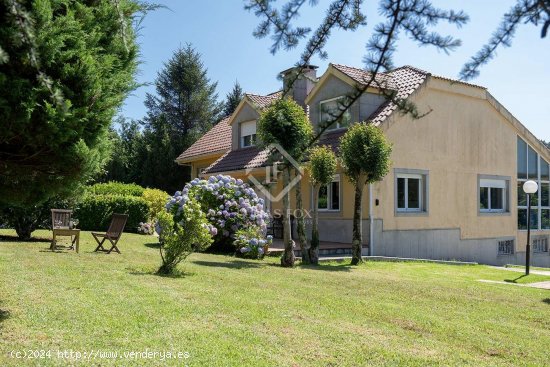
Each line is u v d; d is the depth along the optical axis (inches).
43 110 191.5
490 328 249.9
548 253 831.7
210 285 330.3
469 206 721.0
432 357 196.7
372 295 328.2
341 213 647.1
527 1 98.6
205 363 177.3
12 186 231.0
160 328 217.2
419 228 655.1
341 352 197.2
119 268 382.9
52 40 191.3
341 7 132.3
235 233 561.9
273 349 196.9
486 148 751.7
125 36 140.3
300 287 343.6
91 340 196.2
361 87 122.7
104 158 275.6
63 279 318.0
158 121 1759.4
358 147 500.4
